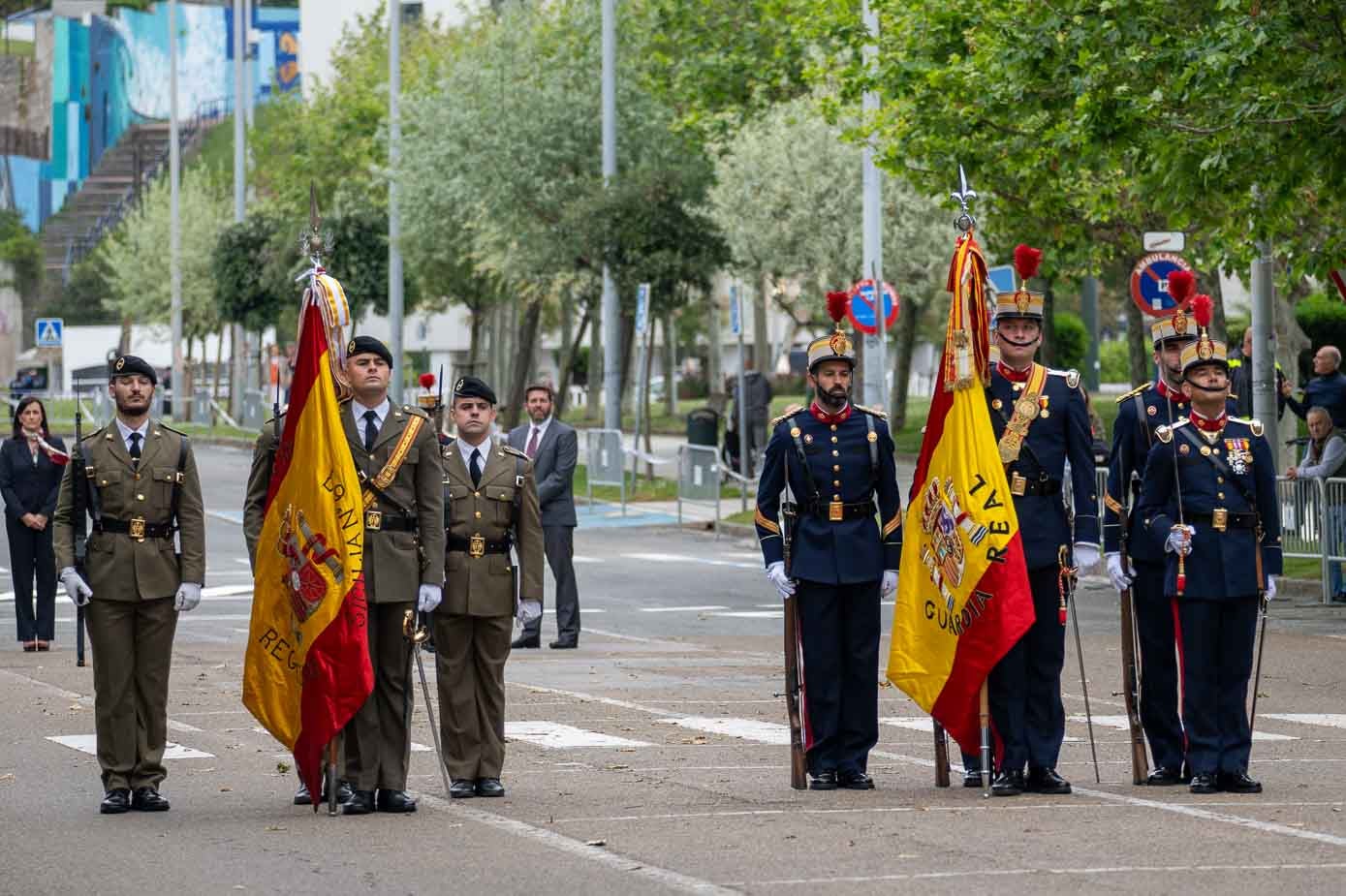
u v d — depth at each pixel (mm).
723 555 39844
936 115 35406
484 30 71375
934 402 14344
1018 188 37375
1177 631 14430
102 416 81688
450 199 61125
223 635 26922
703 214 55375
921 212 57344
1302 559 31141
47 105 192250
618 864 11656
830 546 14500
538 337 97562
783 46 59344
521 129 58812
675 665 23406
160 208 106750
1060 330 82875
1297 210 32719
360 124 86375
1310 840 12266
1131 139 29172
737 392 48781
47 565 25516
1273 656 23734
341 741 13953
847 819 13195
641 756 16547
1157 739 15031
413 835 12812
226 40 197750
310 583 13508
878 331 39875
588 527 46281
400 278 66750
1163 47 28578
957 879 11070
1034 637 14375
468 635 14586
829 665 14617
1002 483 14062
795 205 58219
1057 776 14430
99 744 14086
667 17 60875
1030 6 30594
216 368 94562
